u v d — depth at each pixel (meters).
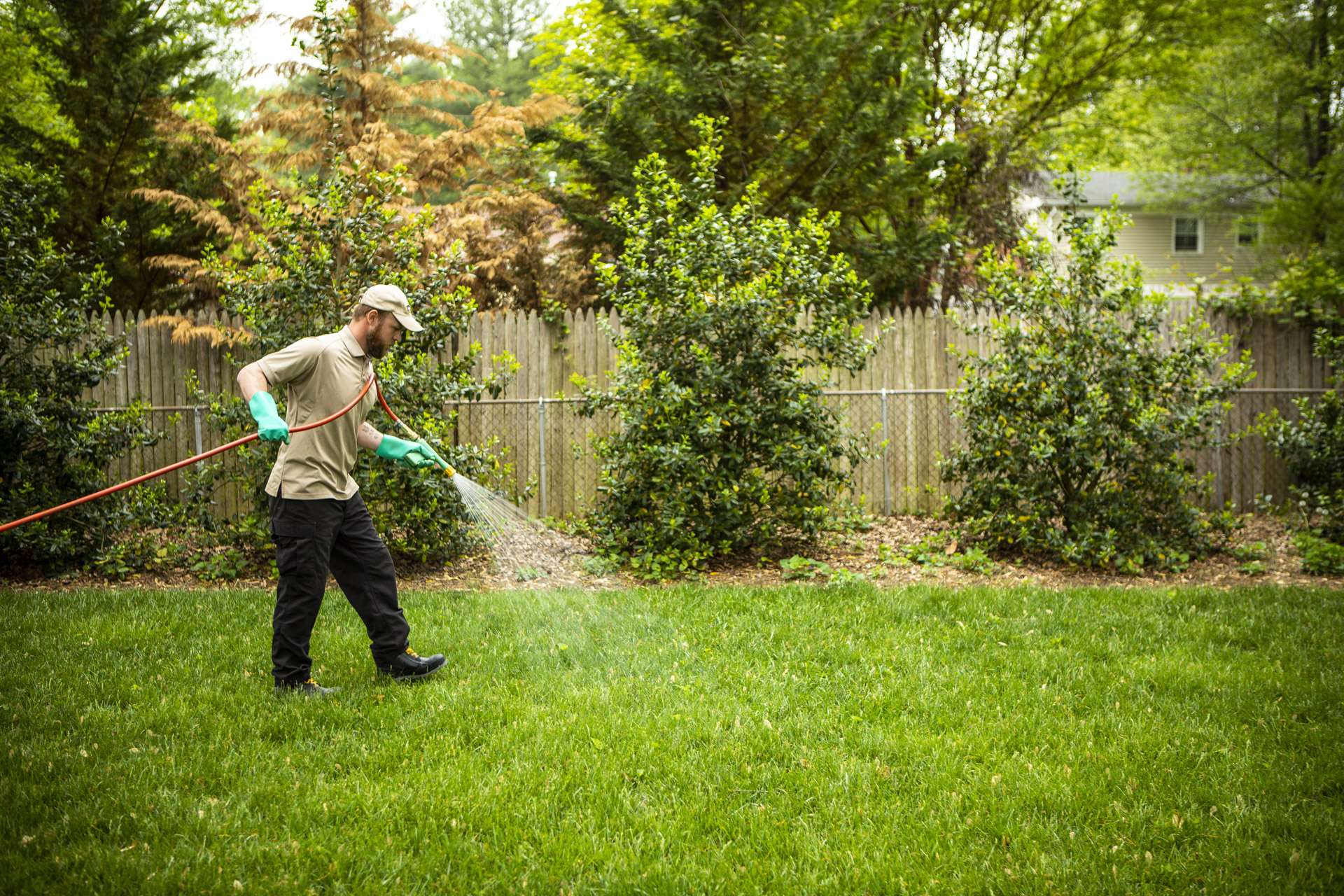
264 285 8.12
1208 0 16.22
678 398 7.95
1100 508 8.40
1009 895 3.05
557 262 14.30
